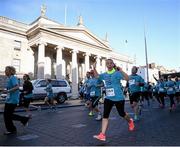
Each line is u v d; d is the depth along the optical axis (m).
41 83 18.81
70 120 9.48
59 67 32.97
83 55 38.72
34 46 33.56
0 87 29.19
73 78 34.97
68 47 34.88
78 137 6.09
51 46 34.19
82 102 21.58
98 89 9.83
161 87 15.20
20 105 14.12
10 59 31.58
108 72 6.02
